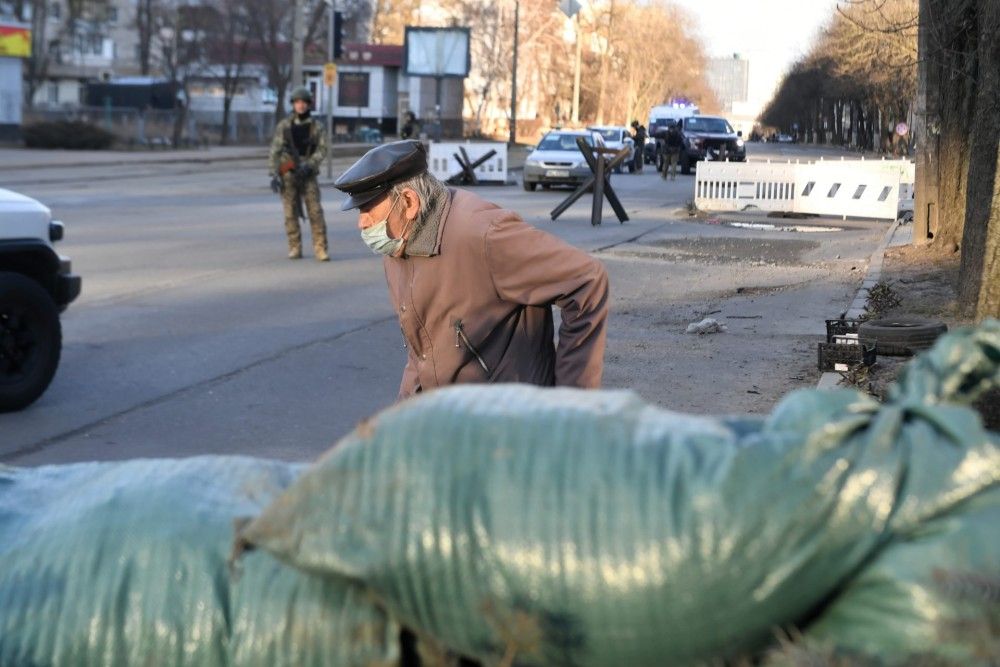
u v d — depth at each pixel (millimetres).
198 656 2377
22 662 2436
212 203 23531
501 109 85062
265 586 2377
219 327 10492
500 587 2045
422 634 2172
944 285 12914
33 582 2510
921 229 17031
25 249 7738
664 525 1978
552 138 31219
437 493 2109
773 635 1971
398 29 89625
